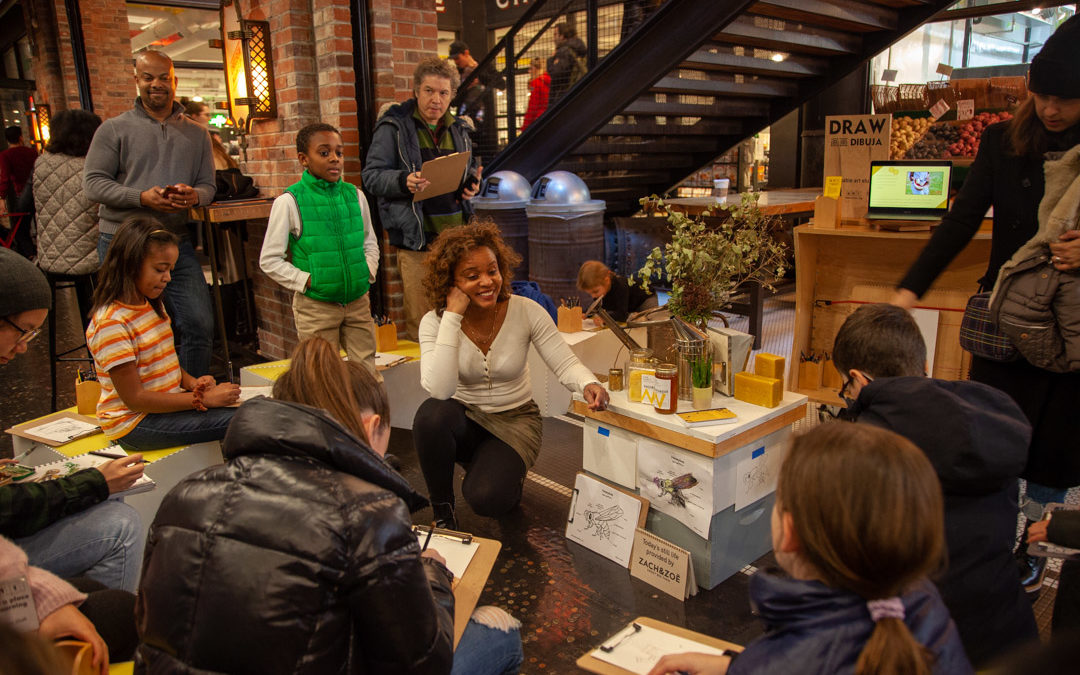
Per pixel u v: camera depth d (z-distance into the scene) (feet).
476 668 5.38
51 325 14.98
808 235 12.35
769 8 17.33
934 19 26.99
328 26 14.61
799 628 3.33
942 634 3.29
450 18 38.81
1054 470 7.47
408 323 14.83
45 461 9.43
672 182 24.56
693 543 8.39
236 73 17.03
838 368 6.06
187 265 12.96
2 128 43.42
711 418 8.13
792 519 3.36
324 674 3.67
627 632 5.40
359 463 4.12
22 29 39.88
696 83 19.48
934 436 4.83
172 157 12.67
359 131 15.19
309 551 3.67
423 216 14.49
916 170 11.10
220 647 3.62
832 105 29.37
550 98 20.25
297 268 11.96
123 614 5.72
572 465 11.79
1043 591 8.13
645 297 15.34
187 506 3.94
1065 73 6.59
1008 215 7.60
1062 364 7.03
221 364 17.70
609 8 18.56
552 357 9.31
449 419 9.11
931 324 11.53
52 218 14.25
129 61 32.07
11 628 2.09
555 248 18.61
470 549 6.15
